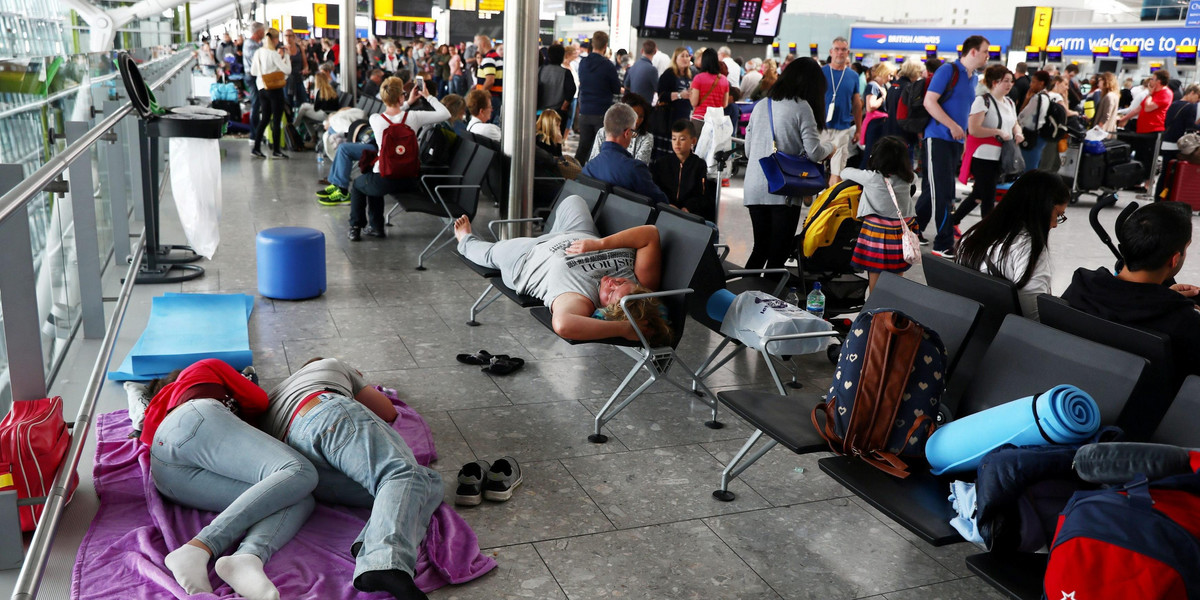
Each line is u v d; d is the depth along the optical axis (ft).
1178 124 32.63
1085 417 6.90
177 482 8.95
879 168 15.49
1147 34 54.29
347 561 8.32
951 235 23.26
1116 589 5.60
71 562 8.24
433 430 11.53
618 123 16.22
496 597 8.00
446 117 23.16
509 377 13.53
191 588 7.52
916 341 8.11
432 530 8.79
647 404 12.75
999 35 63.16
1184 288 11.33
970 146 26.43
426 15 85.81
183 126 17.16
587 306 12.22
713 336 16.07
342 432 8.95
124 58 15.89
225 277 18.21
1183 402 7.02
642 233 12.78
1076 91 39.45
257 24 42.42
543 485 10.19
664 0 51.72
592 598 8.07
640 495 10.06
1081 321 8.70
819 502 10.10
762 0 53.98
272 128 36.32
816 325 11.74
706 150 29.71
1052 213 11.09
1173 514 5.78
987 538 6.72
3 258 8.50
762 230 17.75
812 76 16.48
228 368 9.61
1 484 7.93
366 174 21.66
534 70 19.75
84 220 13.34
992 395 8.55
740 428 12.07
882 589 8.41
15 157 10.78
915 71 28.40
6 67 10.45
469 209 20.26
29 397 8.93
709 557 8.85
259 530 8.22
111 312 15.46
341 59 41.98
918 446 8.11
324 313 16.28
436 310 16.83
